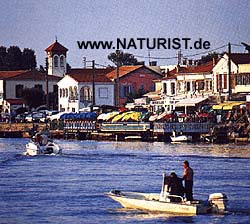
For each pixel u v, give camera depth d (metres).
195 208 148.25
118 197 157.88
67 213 153.88
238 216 148.62
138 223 143.88
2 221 147.12
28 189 187.00
